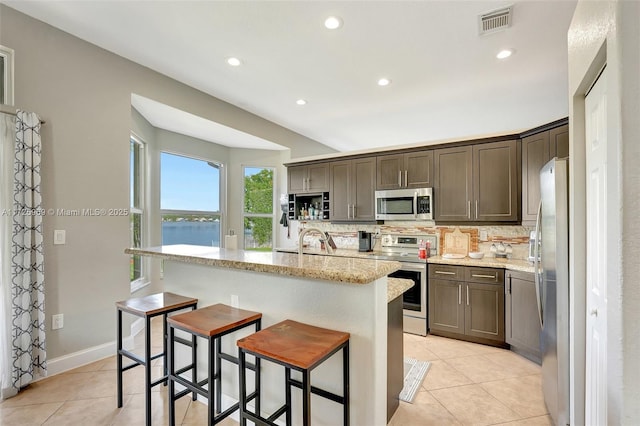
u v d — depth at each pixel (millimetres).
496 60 2748
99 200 2760
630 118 846
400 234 4262
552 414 1850
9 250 2148
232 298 1997
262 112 4289
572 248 1621
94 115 2727
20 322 2201
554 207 1731
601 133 1300
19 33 2295
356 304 1552
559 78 3074
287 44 2590
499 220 3346
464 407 2076
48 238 2449
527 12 2104
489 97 3559
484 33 2357
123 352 2039
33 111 2361
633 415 838
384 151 4086
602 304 1290
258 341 1445
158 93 3227
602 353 1291
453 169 3621
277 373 1814
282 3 2098
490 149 3406
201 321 1707
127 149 2961
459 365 2686
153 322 3680
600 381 1319
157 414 1983
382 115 4254
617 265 874
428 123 4559
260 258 1872
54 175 2480
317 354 1314
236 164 5344
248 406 1943
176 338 2119
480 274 3127
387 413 1864
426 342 3207
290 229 5391
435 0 2025
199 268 2193
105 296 2795
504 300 3012
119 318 2061
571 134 1622
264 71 3070
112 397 2164
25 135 2219
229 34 2475
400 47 2584
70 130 2574
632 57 845
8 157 2152
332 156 4480
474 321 3160
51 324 2467
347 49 2637
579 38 1438
